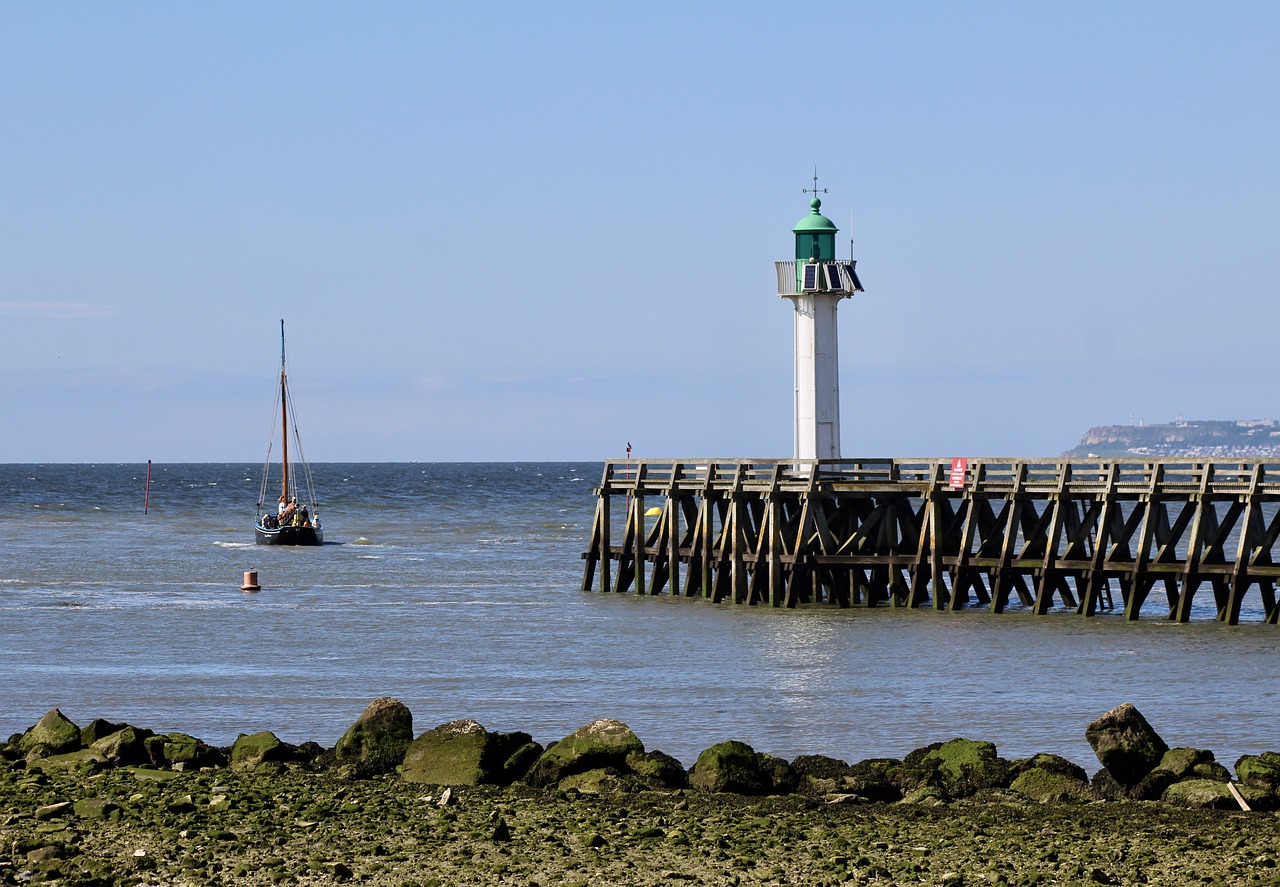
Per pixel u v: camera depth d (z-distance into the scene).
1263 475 79.88
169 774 44.34
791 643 76.69
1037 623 82.25
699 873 34.50
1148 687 64.19
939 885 33.75
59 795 40.94
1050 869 34.81
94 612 92.88
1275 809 40.69
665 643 77.44
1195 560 80.75
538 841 37.03
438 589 106.50
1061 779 42.66
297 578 116.00
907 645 75.62
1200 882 33.81
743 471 91.12
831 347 93.38
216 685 66.06
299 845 36.47
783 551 89.00
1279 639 76.56
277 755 46.00
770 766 43.81
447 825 38.25
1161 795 42.03
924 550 87.56
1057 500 83.81
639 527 97.81
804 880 34.06
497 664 71.56
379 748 46.00
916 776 43.50
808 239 93.31
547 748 45.25
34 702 62.06
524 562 131.88
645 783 43.00
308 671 69.88
